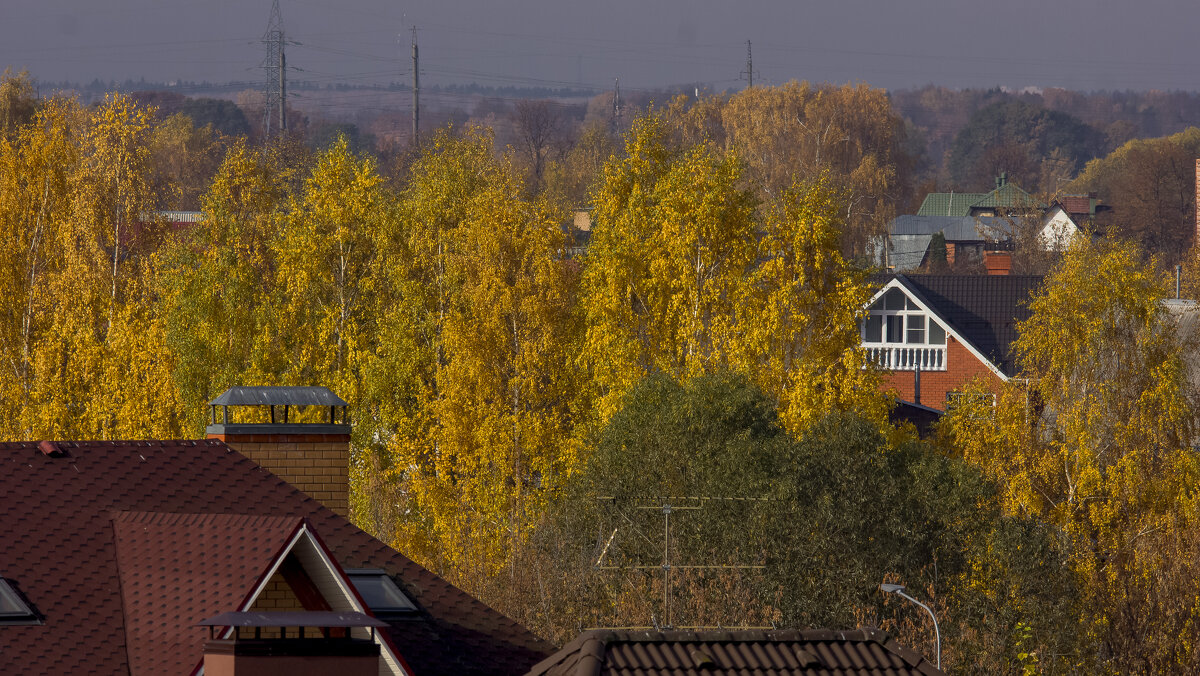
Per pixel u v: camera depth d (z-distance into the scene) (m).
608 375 77.81
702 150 82.00
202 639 27.08
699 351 77.50
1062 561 65.50
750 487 63.53
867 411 74.12
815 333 76.81
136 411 82.75
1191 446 77.31
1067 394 77.12
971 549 65.38
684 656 24.56
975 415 77.62
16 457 32.06
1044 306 78.62
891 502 64.69
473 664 31.33
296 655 24.86
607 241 81.12
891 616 61.94
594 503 67.88
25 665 26.64
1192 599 64.19
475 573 75.38
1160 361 77.00
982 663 61.19
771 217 78.88
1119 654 63.28
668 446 69.19
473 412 83.06
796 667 24.62
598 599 62.72
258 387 35.59
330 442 35.00
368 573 32.81
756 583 59.75
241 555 28.77
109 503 31.47
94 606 28.36
